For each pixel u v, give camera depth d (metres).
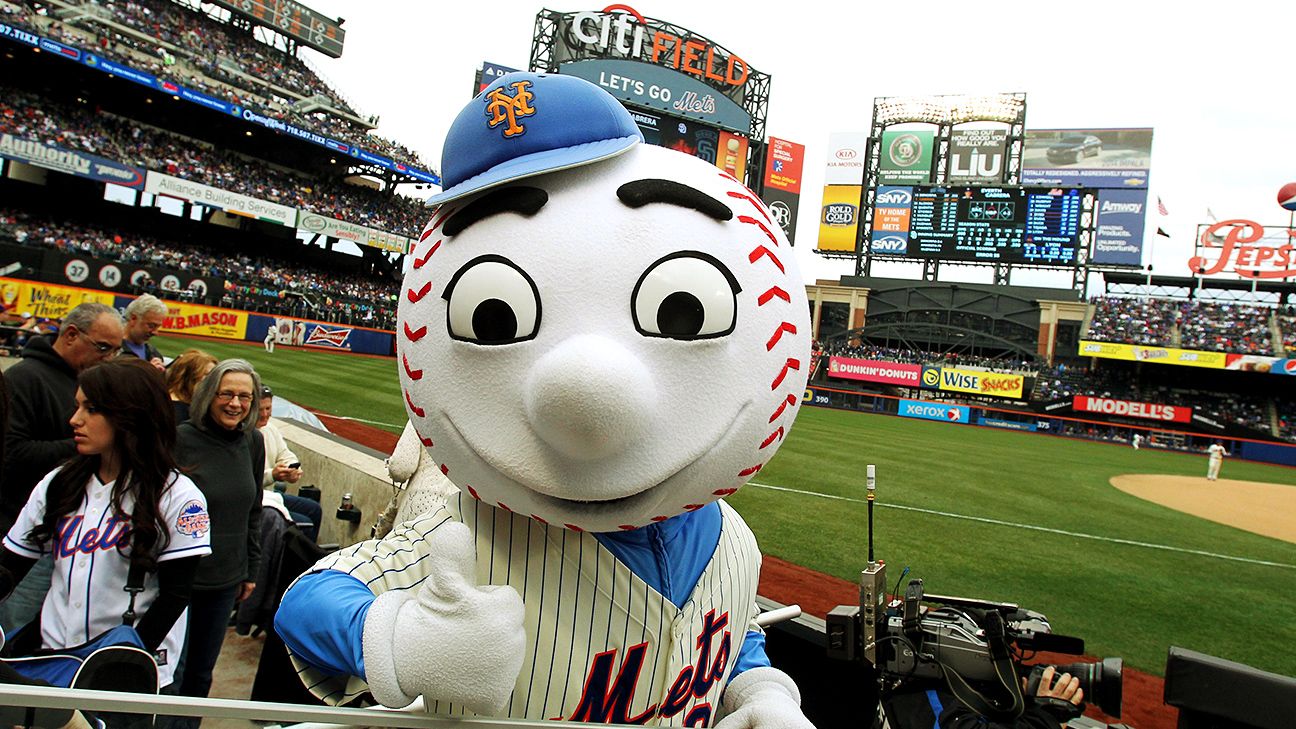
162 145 30.22
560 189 1.24
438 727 1.14
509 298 1.17
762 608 3.15
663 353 1.17
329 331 30.44
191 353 3.72
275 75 35.28
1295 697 1.89
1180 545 9.03
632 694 1.37
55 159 24.92
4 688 1.02
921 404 36.28
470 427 1.22
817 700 3.01
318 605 1.18
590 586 1.34
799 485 10.90
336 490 5.12
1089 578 6.91
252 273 31.66
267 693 2.26
